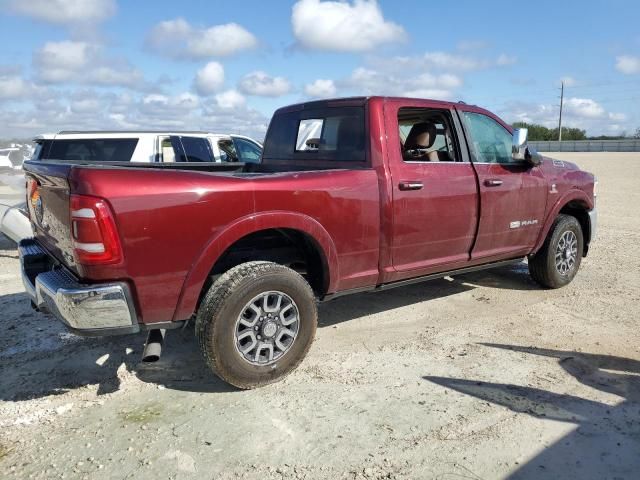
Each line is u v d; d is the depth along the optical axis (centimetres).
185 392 356
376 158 411
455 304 536
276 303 354
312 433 304
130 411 331
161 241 310
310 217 366
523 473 268
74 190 295
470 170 469
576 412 324
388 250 417
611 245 829
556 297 557
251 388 354
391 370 384
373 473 269
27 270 376
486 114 509
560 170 567
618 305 528
